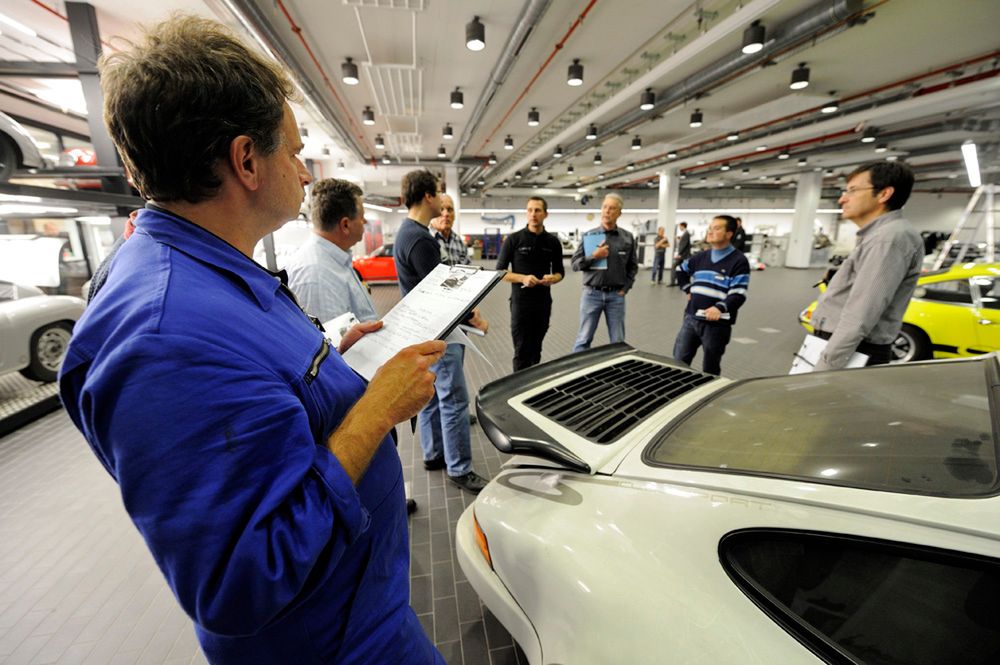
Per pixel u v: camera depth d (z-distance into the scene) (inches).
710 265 108.8
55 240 150.3
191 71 17.6
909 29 181.2
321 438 21.5
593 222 868.6
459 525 51.4
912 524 23.7
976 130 321.7
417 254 72.5
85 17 141.3
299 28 175.3
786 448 33.4
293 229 252.8
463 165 519.2
